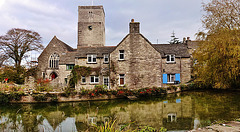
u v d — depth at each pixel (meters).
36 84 18.06
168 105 13.63
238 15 14.35
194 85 21.89
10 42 28.72
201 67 18.30
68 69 26.83
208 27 15.55
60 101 16.27
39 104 15.62
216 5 15.29
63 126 9.19
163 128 8.10
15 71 26.70
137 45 20.73
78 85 21.17
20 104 15.73
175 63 24.48
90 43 37.22
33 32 30.70
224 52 14.24
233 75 15.26
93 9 37.69
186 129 7.93
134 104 14.67
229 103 12.90
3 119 10.93
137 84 20.28
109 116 11.12
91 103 15.68
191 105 13.08
